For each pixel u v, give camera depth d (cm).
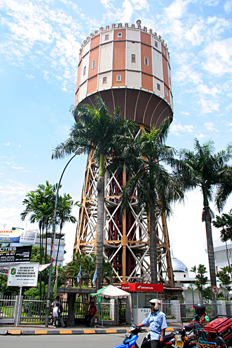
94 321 2295
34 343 1377
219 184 3434
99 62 4391
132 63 4291
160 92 4356
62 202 4066
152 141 2889
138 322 2467
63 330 1928
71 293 2333
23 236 8031
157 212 4025
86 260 3177
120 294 2239
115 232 4212
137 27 4584
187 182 3125
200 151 3416
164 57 4756
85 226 4288
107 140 3031
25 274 2197
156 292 2691
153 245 2822
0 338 1557
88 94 4316
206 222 3281
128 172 2969
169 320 2700
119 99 4188
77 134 2948
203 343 929
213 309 2897
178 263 9300
